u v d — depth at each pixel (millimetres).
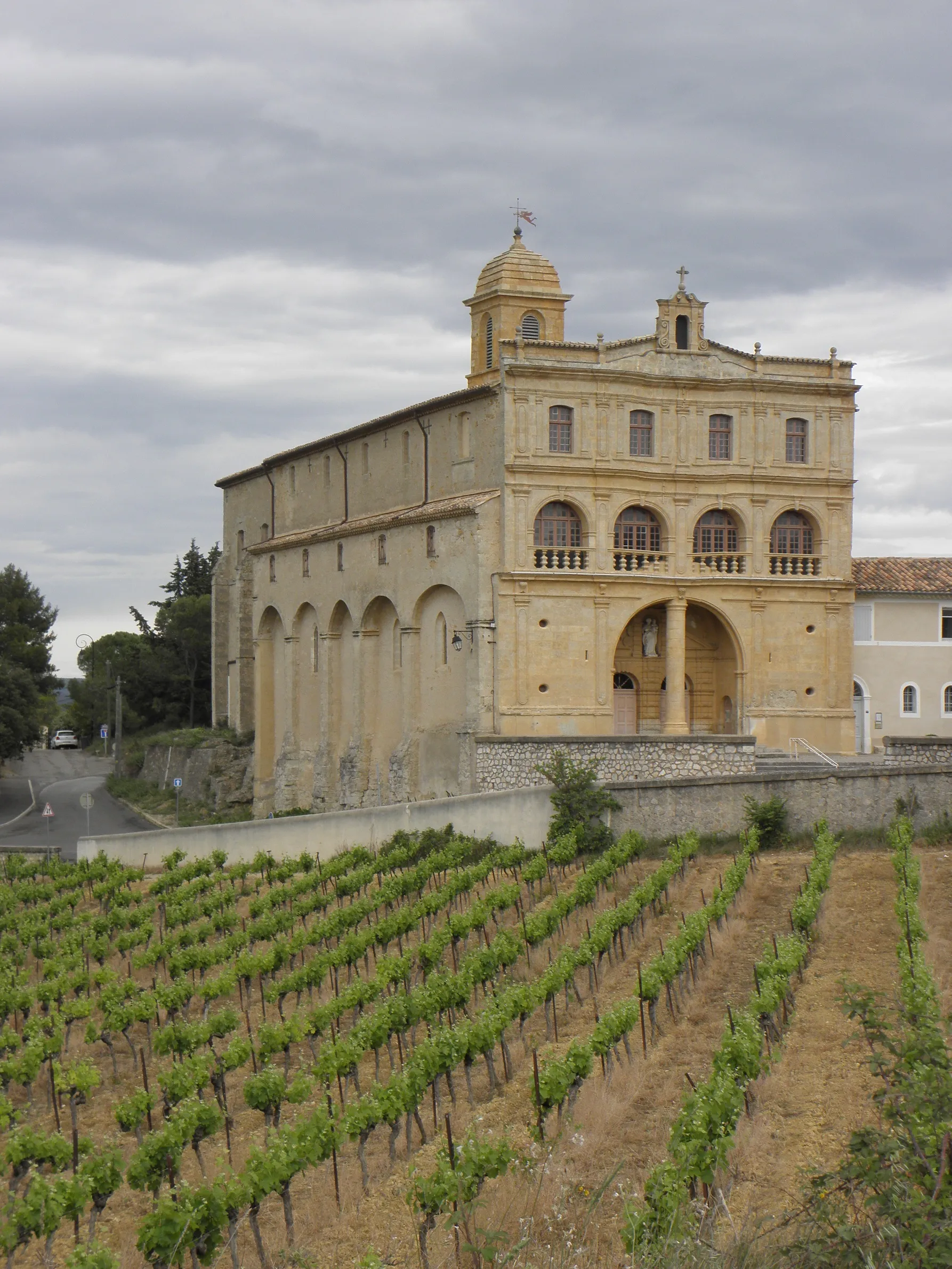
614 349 66500
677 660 67312
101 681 146750
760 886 46938
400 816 60156
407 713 70062
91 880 63500
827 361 69812
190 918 53344
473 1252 22203
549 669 64875
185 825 87000
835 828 53062
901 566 73438
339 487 82188
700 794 54062
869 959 37688
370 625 75000
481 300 73812
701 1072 31234
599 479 65812
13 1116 33531
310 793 82188
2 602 136875
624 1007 32312
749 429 68438
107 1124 34906
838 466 69562
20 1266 26781
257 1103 31438
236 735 93812
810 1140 26500
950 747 57469
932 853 48875
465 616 65625
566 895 46156
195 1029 37781
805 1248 19812
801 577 68875
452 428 69375
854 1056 30562
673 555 67500
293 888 54938
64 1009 40219
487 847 56719
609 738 59594
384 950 45219
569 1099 29797
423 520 68250
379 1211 26688
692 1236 21000
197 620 125438
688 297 68125
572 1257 22094
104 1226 28234
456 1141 29594
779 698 68500
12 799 104750
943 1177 19297
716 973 38594
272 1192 26359
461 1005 37094
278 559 86188
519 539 64750
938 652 71875
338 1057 32906
